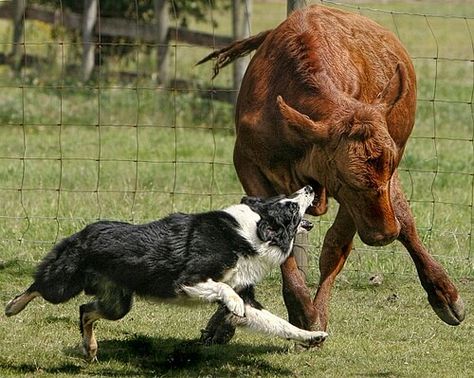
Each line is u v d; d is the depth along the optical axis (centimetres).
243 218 960
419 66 3456
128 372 1011
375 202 909
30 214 1598
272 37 1097
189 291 936
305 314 1047
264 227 957
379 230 912
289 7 1298
